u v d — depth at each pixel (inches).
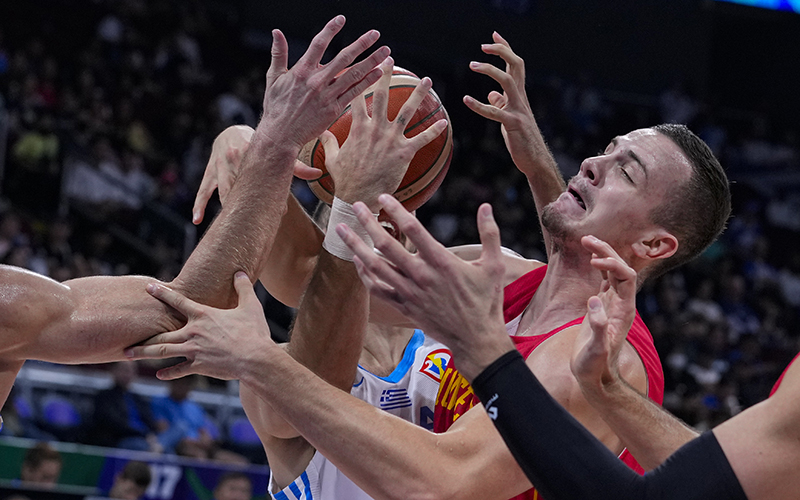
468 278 53.4
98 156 365.4
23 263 294.4
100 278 70.4
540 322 81.3
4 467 170.2
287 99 69.2
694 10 578.6
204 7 504.7
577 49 563.5
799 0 579.2
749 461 49.9
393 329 95.4
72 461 173.8
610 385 58.3
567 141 502.0
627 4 569.3
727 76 588.7
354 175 70.2
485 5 547.2
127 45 455.5
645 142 78.9
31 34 441.4
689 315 367.9
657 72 576.7
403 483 60.4
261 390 63.2
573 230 78.5
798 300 461.1
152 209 341.1
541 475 50.9
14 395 209.8
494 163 472.4
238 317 65.7
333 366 72.4
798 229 514.0
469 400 77.5
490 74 88.7
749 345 362.3
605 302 61.4
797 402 49.9
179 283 69.2
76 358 67.2
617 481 50.1
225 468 182.9
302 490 85.0
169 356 66.2
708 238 81.3
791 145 557.6
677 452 52.1
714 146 534.3
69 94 400.5
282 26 522.3
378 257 54.3
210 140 425.1
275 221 71.2
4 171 336.2
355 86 69.7
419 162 76.7
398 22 534.6
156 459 179.3
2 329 63.5
